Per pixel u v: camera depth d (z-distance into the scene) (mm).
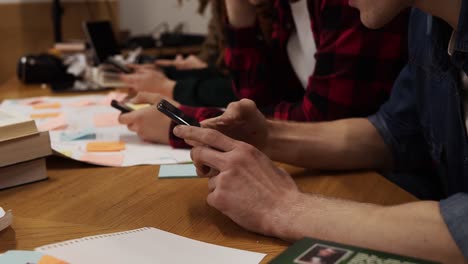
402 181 1242
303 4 1403
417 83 1019
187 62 2217
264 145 1004
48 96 1712
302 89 1583
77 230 721
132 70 1883
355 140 1048
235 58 1586
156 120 1142
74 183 922
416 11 1014
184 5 3570
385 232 654
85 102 1562
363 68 1162
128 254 635
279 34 1510
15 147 883
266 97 1554
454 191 1006
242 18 1553
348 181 975
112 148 1103
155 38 3160
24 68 1962
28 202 830
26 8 2885
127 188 898
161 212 799
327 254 582
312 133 1038
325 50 1194
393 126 1066
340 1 1170
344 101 1174
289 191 749
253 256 646
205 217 783
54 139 1157
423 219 652
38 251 627
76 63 2102
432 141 1027
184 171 980
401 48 1157
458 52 777
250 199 735
